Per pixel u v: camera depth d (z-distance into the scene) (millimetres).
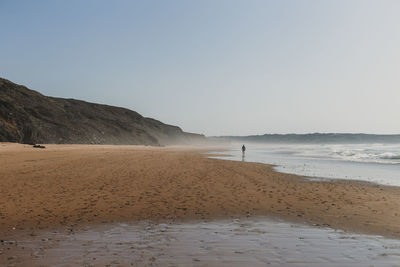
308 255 5051
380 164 28500
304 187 13508
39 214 7910
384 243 5742
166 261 4703
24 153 29984
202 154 46781
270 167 24062
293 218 7754
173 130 172125
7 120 61031
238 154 50688
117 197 10312
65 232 6371
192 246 5469
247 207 9062
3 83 81125
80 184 12844
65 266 4484
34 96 87250
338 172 21188
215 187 12797
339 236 6191
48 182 13156
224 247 5426
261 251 5227
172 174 17078
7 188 11469
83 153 35031
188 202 9688
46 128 69812
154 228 6734
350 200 10391
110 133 97250
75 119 89188
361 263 4723
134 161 25641
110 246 5441
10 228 6633
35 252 5105
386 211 8672
